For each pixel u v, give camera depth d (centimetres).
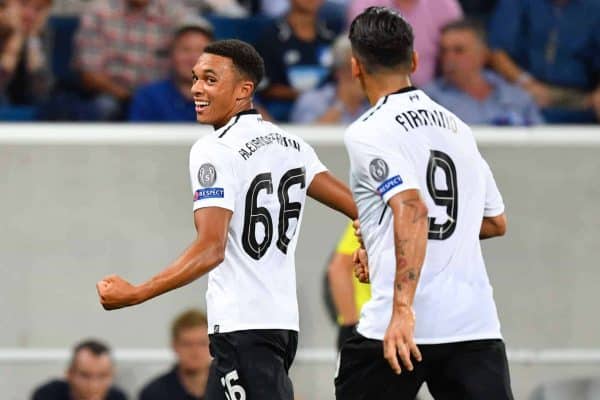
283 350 1831
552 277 3250
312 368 3139
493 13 3528
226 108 1841
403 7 3338
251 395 1795
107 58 3422
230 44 1845
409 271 1658
